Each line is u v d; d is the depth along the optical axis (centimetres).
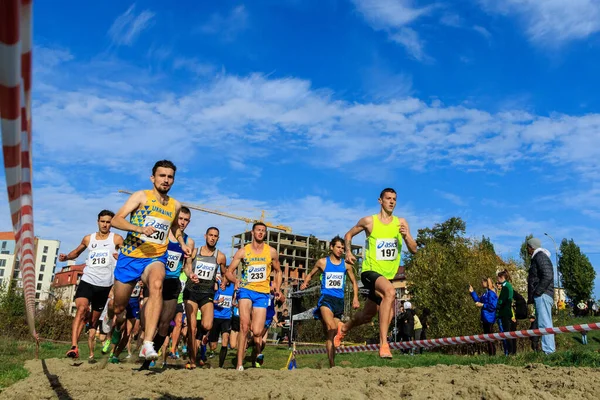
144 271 561
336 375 526
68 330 2206
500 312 1002
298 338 2930
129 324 900
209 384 485
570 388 430
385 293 620
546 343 791
